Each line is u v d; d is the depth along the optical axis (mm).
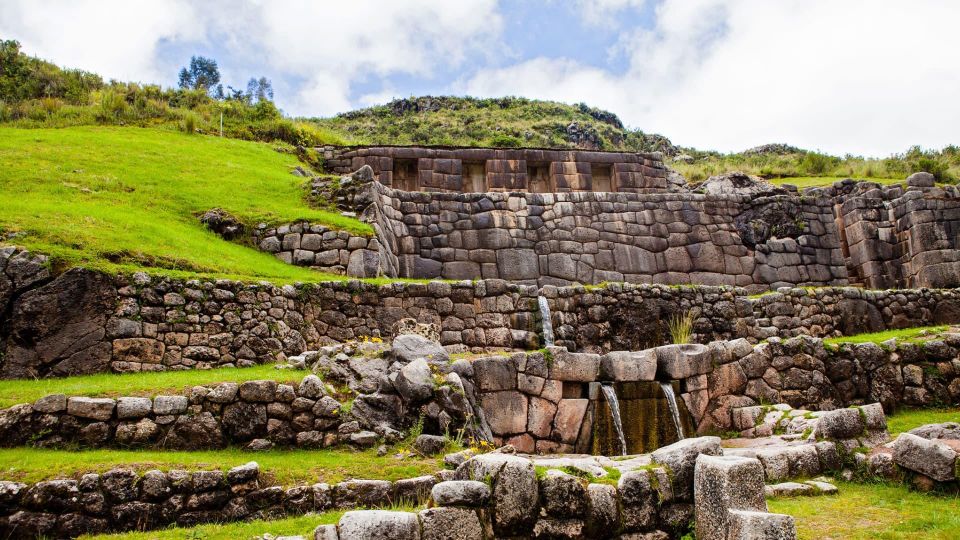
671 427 9891
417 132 53969
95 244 11055
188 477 6449
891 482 7152
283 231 14477
